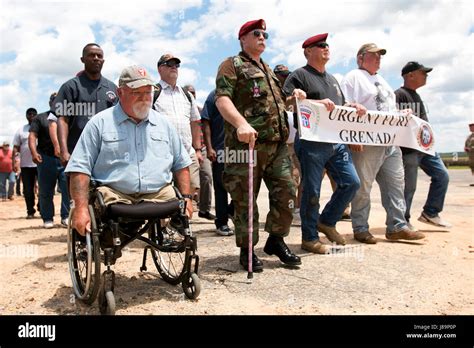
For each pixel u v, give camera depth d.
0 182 13.29
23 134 8.76
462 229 6.53
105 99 5.27
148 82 3.46
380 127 5.46
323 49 4.97
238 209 4.20
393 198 5.63
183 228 3.44
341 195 5.11
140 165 3.54
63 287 3.92
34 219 8.64
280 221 4.30
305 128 4.73
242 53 4.27
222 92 4.10
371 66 5.75
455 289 3.81
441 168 6.50
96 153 3.47
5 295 3.72
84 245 3.58
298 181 6.94
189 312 3.25
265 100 4.15
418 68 6.23
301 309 3.33
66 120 5.12
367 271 4.27
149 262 4.66
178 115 5.83
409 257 4.82
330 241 5.44
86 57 5.15
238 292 3.68
